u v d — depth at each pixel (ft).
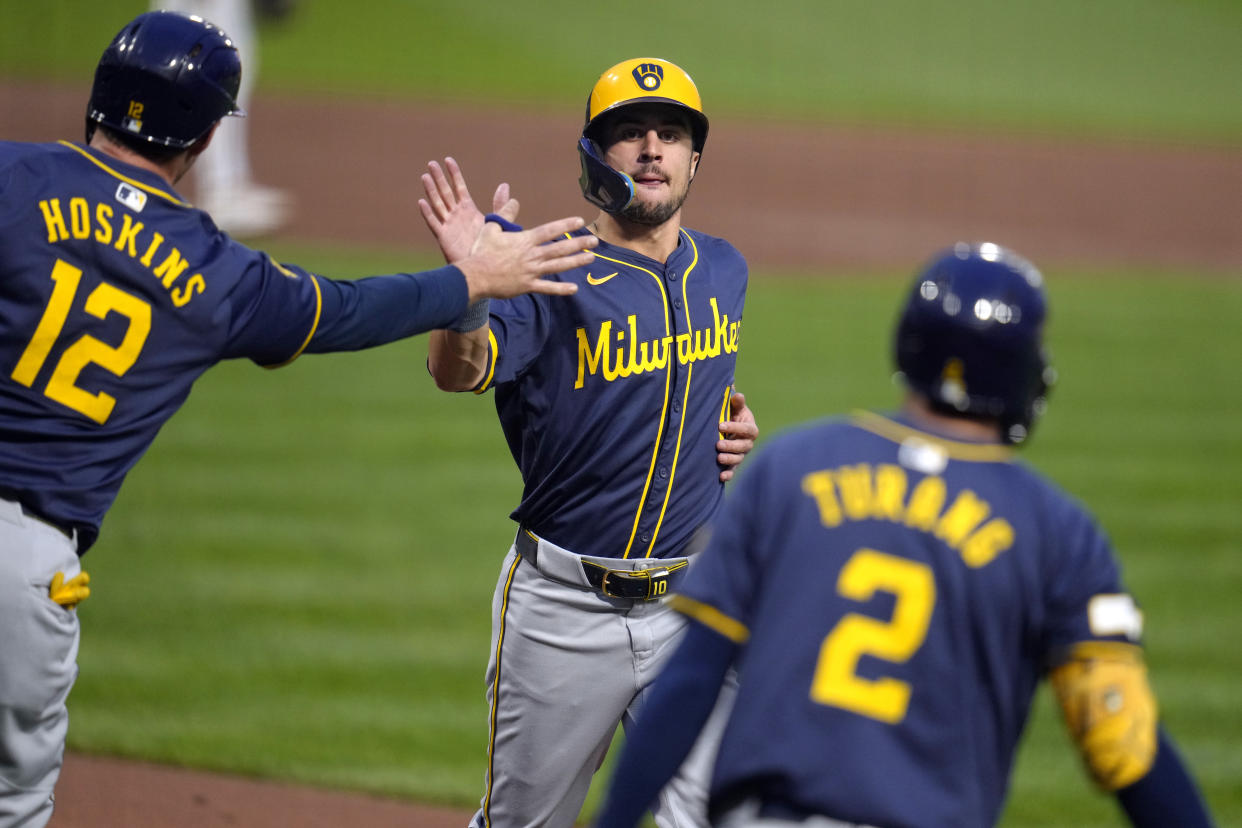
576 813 47.24
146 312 36.60
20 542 36.11
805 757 28.07
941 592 28.35
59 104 267.18
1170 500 113.39
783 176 281.74
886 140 328.49
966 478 29.19
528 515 45.83
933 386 29.84
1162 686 79.77
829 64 418.31
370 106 312.09
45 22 355.77
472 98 329.72
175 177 39.06
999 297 29.43
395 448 118.52
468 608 86.63
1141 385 150.41
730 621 29.68
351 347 38.96
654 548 45.29
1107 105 391.24
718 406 46.85
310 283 38.40
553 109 323.57
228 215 199.72
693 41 427.33
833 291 191.93
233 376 138.00
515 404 45.85
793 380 144.25
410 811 60.70
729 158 296.30
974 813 27.94
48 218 36.01
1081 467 121.39
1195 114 386.32
